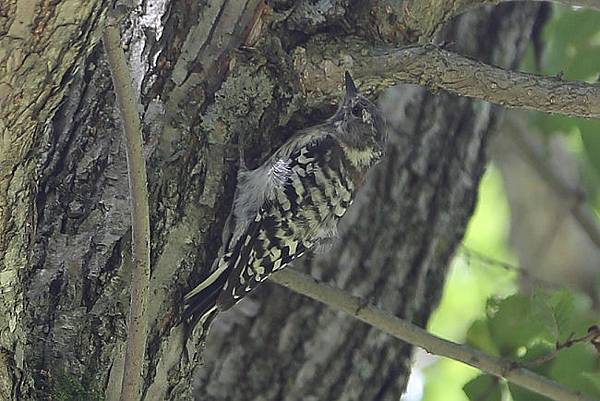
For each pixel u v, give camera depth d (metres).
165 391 9.04
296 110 9.60
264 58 9.25
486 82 9.07
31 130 6.73
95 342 8.40
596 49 13.26
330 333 11.76
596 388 10.99
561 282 16.23
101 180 8.40
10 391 7.69
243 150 9.38
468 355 10.66
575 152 16.47
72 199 8.38
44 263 8.30
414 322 12.16
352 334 11.83
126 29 8.54
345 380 11.78
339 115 11.58
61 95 6.72
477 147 12.79
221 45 8.99
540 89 8.97
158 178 8.73
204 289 9.28
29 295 8.26
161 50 8.71
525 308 11.19
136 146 7.28
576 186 16.36
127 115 7.17
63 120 8.36
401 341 12.10
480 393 11.39
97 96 8.39
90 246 8.38
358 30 9.45
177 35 8.77
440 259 12.44
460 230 12.65
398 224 12.12
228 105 9.14
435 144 12.37
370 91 9.98
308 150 11.31
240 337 11.59
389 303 12.01
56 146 8.35
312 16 9.35
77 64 6.62
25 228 7.36
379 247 12.03
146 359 8.83
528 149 16.47
